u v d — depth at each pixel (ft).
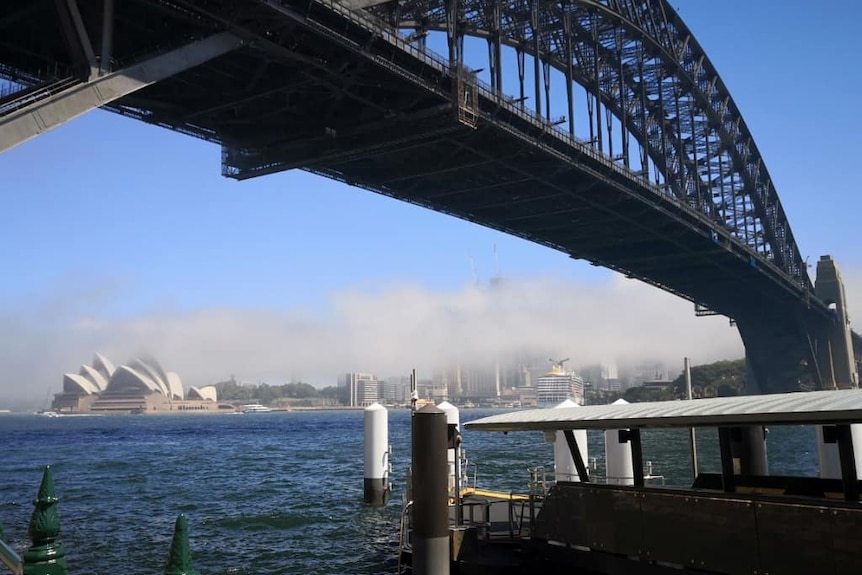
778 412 39.22
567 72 233.14
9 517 109.70
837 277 557.74
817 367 501.97
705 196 366.43
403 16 176.45
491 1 200.23
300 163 188.85
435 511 50.49
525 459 185.68
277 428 526.57
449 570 54.03
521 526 62.23
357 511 107.14
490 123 181.68
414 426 51.70
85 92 102.99
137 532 95.76
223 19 123.54
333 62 148.05
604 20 270.05
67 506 120.98
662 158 313.32
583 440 80.43
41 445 334.44
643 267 370.73
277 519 102.47
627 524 50.29
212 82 154.51
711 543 44.75
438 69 163.73
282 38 134.62
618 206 270.67
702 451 193.67
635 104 305.53
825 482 49.60
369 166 217.36
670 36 325.42
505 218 276.41
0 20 118.73
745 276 403.95
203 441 350.64
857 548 38.11
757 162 437.99
